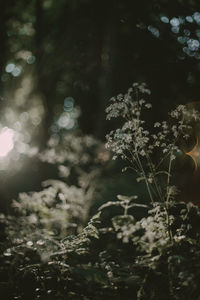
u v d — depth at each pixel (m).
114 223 2.48
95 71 10.54
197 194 3.57
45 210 3.54
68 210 3.99
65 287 2.78
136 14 9.50
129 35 9.80
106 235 4.05
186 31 9.51
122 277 2.71
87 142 5.80
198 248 2.62
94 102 12.01
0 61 9.98
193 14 9.18
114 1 9.64
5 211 4.42
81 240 2.77
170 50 9.80
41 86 11.34
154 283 2.63
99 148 6.45
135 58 10.04
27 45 11.36
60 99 12.55
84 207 4.38
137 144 2.82
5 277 3.08
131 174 7.47
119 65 10.00
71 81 11.38
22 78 11.12
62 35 10.58
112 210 5.26
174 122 3.05
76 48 10.37
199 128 3.09
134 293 2.73
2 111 6.74
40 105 11.85
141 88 2.92
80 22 10.34
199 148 3.23
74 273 2.78
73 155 5.25
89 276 2.62
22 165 6.84
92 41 10.30
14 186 5.96
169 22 9.38
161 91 9.96
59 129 13.20
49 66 10.71
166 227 2.72
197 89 10.04
